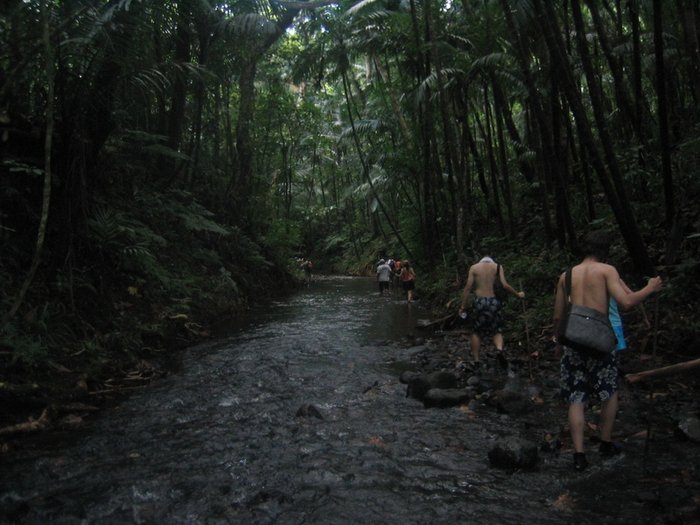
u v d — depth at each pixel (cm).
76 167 726
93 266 790
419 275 1750
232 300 1302
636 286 691
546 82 1003
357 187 3050
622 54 1006
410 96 1445
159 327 830
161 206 1173
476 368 636
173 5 749
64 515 293
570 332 339
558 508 290
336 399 530
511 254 1083
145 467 360
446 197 1603
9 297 600
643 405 457
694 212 732
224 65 1561
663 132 663
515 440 356
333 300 1661
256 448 394
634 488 310
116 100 800
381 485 326
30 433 432
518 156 1366
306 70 1669
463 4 1234
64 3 629
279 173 2709
